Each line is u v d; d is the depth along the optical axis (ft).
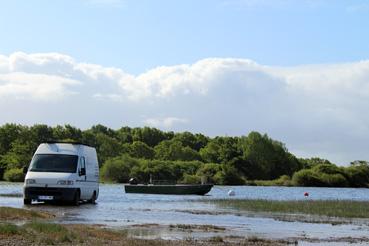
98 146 549.54
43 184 120.26
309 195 281.33
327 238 73.36
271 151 563.48
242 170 556.10
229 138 609.42
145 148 555.69
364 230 87.20
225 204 147.13
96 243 56.44
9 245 52.24
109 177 428.15
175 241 62.49
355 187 506.48
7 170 427.74
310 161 611.06
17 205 118.73
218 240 65.82
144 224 82.48
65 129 548.72
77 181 122.93
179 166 468.34
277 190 368.68
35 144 490.08
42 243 54.54
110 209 115.55
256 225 89.92
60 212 101.40
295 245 64.80
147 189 232.94
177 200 169.37
